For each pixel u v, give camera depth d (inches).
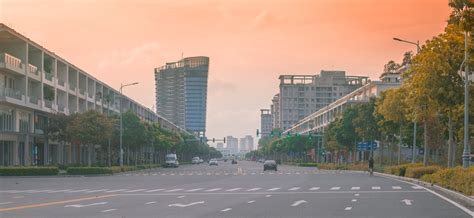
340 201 962.7
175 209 814.5
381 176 2250.2
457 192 1098.1
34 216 717.3
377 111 2576.3
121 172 2847.0
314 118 6397.6
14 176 2266.2
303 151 5821.9
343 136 3356.3
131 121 3454.7
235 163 6894.7
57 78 3206.2
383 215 724.7
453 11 923.4
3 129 2603.3
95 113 2891.2
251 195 1121.4
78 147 3671.3
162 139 4490.7
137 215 727.7
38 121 3004.4
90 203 925.2
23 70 2704.2
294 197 1061.1
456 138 2094.0
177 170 3489.2
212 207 846.5
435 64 1476.4
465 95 1337.4
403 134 2541.8
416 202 938.7
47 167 2362.2
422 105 1667.1
